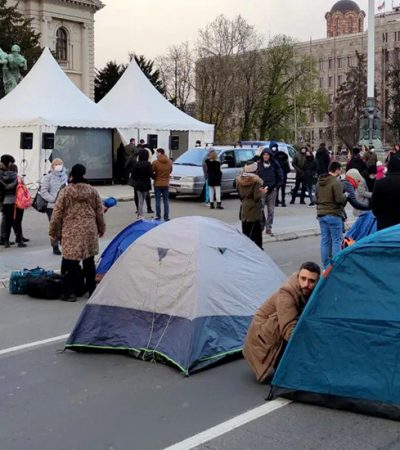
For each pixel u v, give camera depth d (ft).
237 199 74.54
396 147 53.52
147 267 21.84
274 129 222.28
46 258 39.99
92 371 20.15
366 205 31.45
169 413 16.60
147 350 21.20
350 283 16.56
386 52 373.40
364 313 16.30
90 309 22.29
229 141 211.00
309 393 16.92
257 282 22.70
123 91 103.09
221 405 17.11
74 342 22.16
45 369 20.40
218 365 20.56
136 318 21.72
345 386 16.38
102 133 93.04
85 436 15.23
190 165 73.67
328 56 411.95
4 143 85.92
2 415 16.60
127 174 90.17
